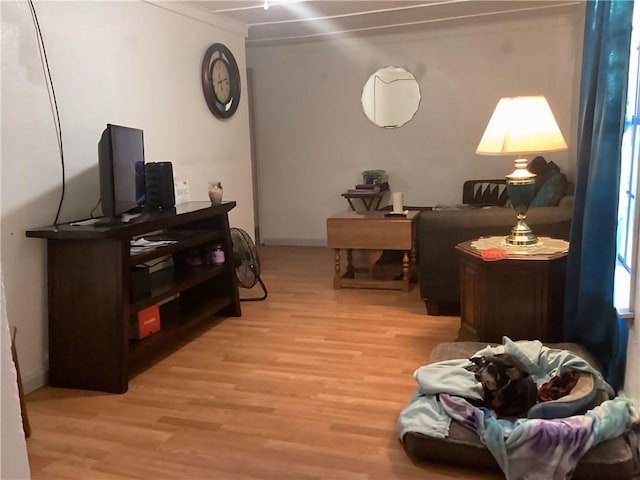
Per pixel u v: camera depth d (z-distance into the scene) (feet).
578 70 16.06
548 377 7.40
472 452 6.22
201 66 13.75
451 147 18.48
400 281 13.97
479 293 9.23
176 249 9.98
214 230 11.82
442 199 18.84
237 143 15.57
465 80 17.99
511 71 17.52
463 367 7.51
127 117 11.08
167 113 12.43
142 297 9.32
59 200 9.28
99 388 8.64
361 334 10.80
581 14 15.72
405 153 18.97
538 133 8.46
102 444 7.06
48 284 8.79
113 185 8.50
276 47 19.60
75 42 9.62
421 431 6.45
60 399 8.39
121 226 8.38
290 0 13.16
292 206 20.48
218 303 11.55
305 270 16.38
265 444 6.95
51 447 7.02
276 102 19.99
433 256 11.62
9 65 8.30
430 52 18.16
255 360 9.67
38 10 8.81
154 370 9.36
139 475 6.37
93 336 8.63
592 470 5.83
